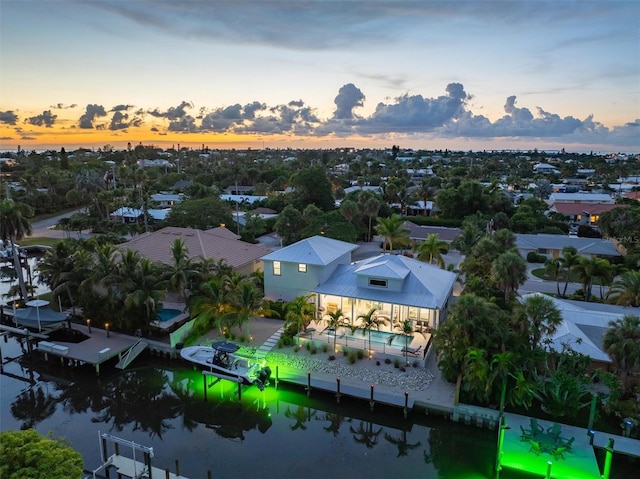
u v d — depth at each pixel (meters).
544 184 114.44
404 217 86.56
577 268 41.59
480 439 23.91
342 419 26.69
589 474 19.86
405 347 29.58
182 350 31.30
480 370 23.61
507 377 24.12
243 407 27.97
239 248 47.97
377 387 26.83
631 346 23.14
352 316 34.59
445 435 24.62
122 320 34.53
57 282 37.59
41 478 13.72
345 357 30.41
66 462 14.59
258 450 23.72
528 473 20.58
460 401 25.22
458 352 25.19
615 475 20.66
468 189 85.88
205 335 34.84
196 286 36.00
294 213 66.19
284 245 65.81
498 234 45.53
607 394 24.05
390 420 25.72
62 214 100.75
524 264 32.28
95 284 35.44
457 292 43.97
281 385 28.16
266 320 37.47
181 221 67.25
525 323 24.73
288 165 188.62
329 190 85.94
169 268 36.03
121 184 119.00
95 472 19.97
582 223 83.50
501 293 34.28
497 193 91.12
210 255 43.62
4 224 40.69
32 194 98.75
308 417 27.34
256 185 122.12
